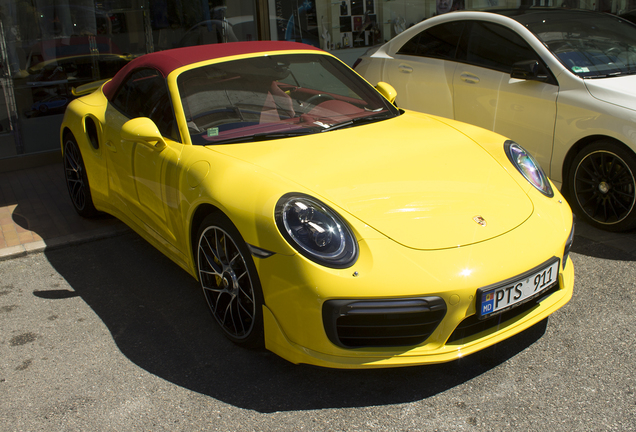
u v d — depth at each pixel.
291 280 2.00
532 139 3.89
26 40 5.86
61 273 3.44
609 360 2.24
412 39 4.95
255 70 3.14
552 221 2.28
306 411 2.06
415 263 1.95
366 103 3.23
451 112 4.52
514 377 2.17
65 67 6.16
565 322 2.53
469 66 4.35
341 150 2.57
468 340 2.05
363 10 7.80
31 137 6.02
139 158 3.02
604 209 3.50
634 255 3.16
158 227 3.02
